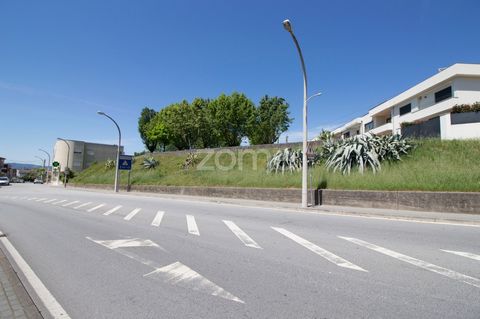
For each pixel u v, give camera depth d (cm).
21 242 729
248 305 366
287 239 732
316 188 1547
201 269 506
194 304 371
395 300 380
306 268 509
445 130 2017
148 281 453
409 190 1256
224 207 1466
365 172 1541
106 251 629
